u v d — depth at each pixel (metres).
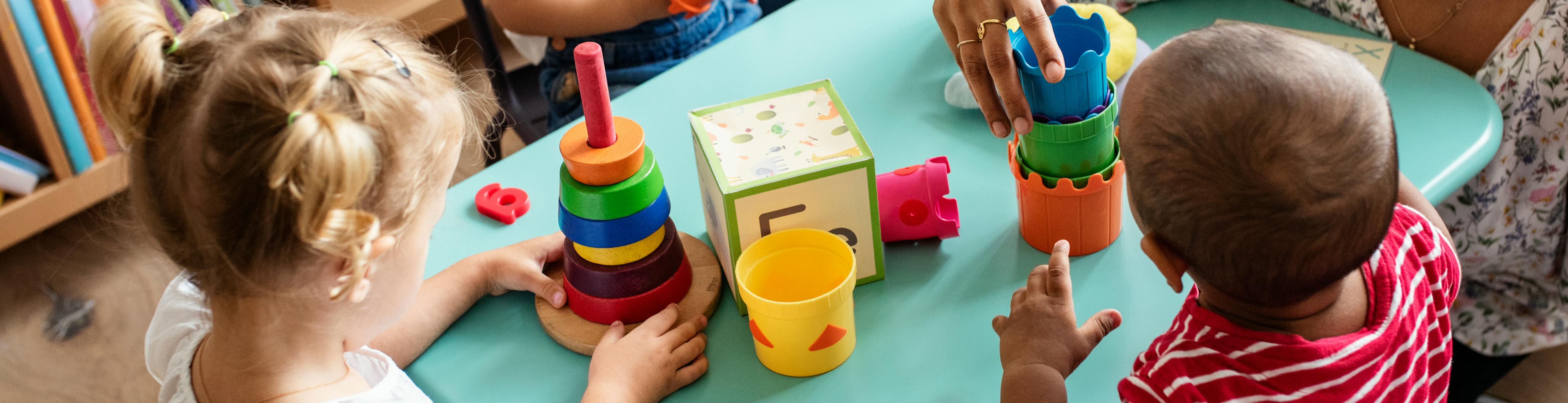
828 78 1.17
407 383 0.80
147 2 0.62
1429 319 0.69
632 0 1.49
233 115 0.56
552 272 0.92
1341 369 0.60
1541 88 1.09
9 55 1.74
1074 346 0.73
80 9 1.82
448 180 0.70
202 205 0.60
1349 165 0.52
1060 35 0.83
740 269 0.79
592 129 0.77
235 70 0.57
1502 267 1.31
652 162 0.81
